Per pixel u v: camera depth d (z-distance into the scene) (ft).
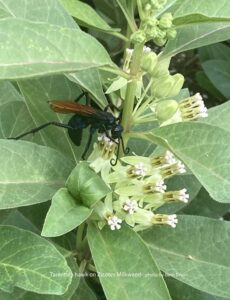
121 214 0.85
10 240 0.79
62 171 0.84
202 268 0.88
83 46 0.69
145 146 1.01
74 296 0.96
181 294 1.02
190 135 0.75
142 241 0.82
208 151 0.74
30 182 0.82
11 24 0.65
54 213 0.73
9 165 0.81
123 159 0.86
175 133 0.76
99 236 0.84
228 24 0.88
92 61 0.70
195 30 0.88
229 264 0.88
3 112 1.07
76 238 0.99
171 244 0.90
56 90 0.96
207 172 0.73
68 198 0.77
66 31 0.68
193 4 0.83
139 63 0.82
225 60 1.59
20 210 1.05
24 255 0.78
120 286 0.79
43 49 0.66
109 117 0.83
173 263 0.89
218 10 0.82
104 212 0.84
